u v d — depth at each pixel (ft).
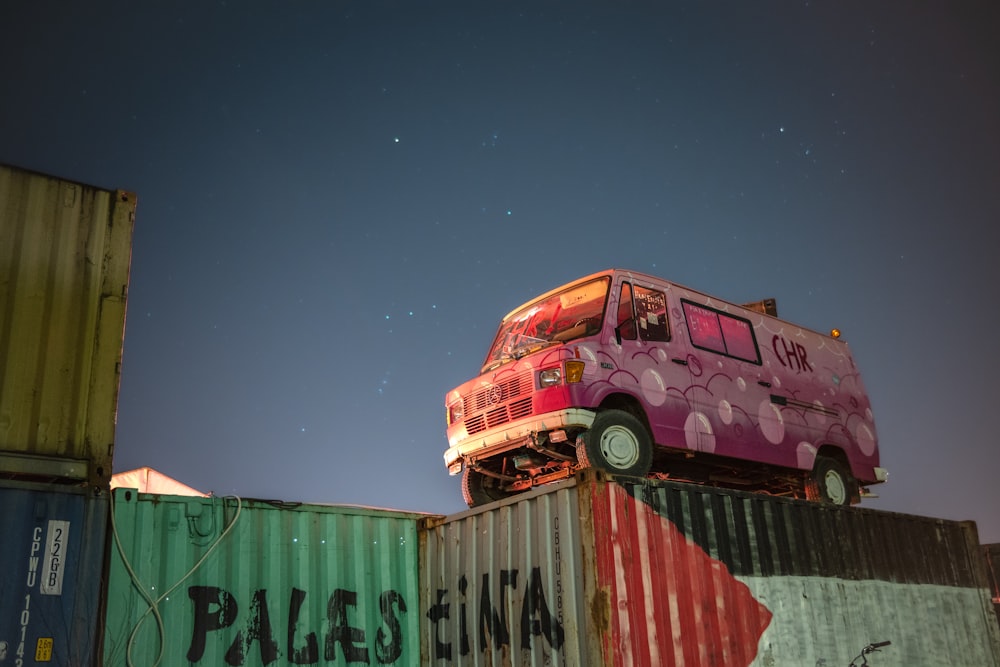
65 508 19.62
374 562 24.34
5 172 20.94
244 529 22.59
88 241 21.65
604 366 26.37
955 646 27.58
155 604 20.43
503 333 30.91
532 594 20.77
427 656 23.80
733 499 22.58
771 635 21.80
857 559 25.39
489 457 28.12
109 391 20.89
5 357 19.80
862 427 34.88
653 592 19.66
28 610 18.53
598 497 19.65
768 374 31.50
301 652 22.26
